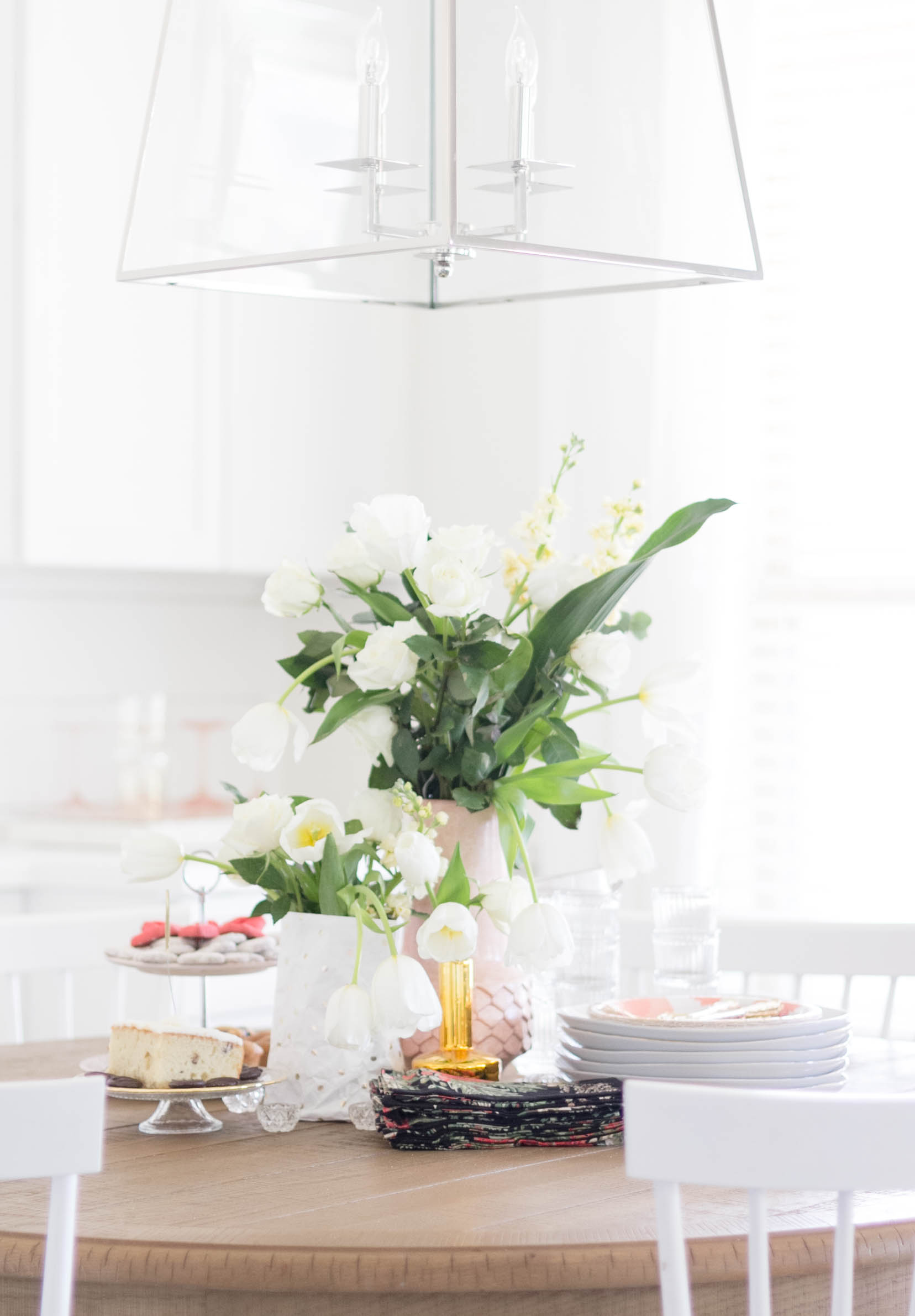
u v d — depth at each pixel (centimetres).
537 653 179
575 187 172
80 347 355
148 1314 129
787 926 242
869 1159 108
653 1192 143
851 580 362
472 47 164
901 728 357
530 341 395
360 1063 170
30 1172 112
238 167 175
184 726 416
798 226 365
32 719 394
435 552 171
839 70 359
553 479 382
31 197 345
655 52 178
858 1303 134
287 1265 124
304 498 399
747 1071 166
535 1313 128
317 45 170
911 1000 345
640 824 360
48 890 345
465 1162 154
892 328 357
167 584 415
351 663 175
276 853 172
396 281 205
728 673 359
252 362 387
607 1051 169
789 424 367
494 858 181
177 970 186
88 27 354
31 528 347
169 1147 161
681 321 362
